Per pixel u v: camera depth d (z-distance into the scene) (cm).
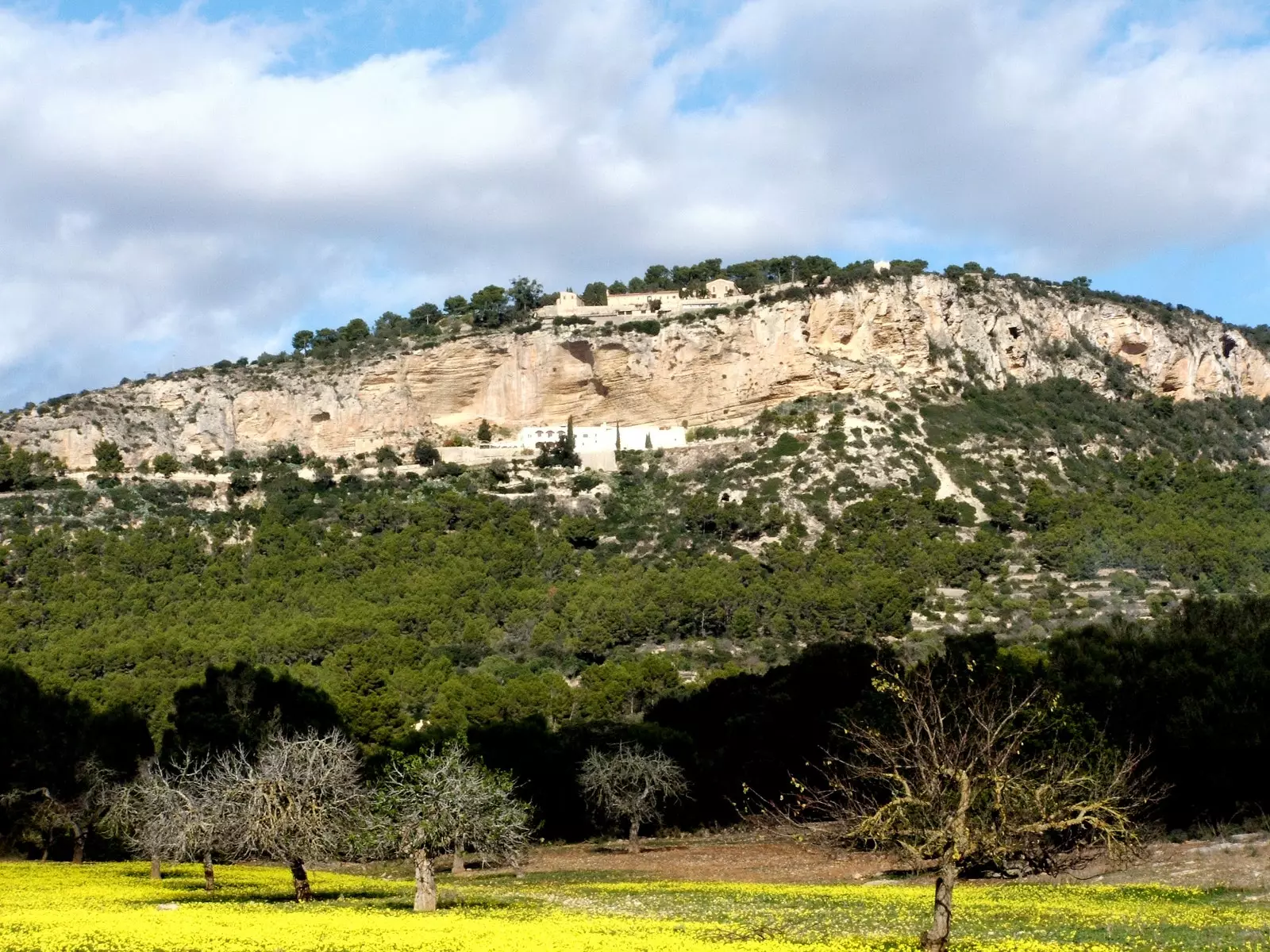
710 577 12700
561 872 5034
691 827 6738
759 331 17675
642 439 17662
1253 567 12375
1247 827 4356
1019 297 19025
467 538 14375
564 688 8831
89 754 6028
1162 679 4909
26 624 11569
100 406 17662
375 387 18462
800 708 6738
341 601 12462
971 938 2803
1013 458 15800
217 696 7131
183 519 14788
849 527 14250
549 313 19650
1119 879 3791
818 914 3328
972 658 5484
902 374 17612
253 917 3231
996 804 2556
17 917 3191
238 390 18325
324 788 3953
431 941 2800
